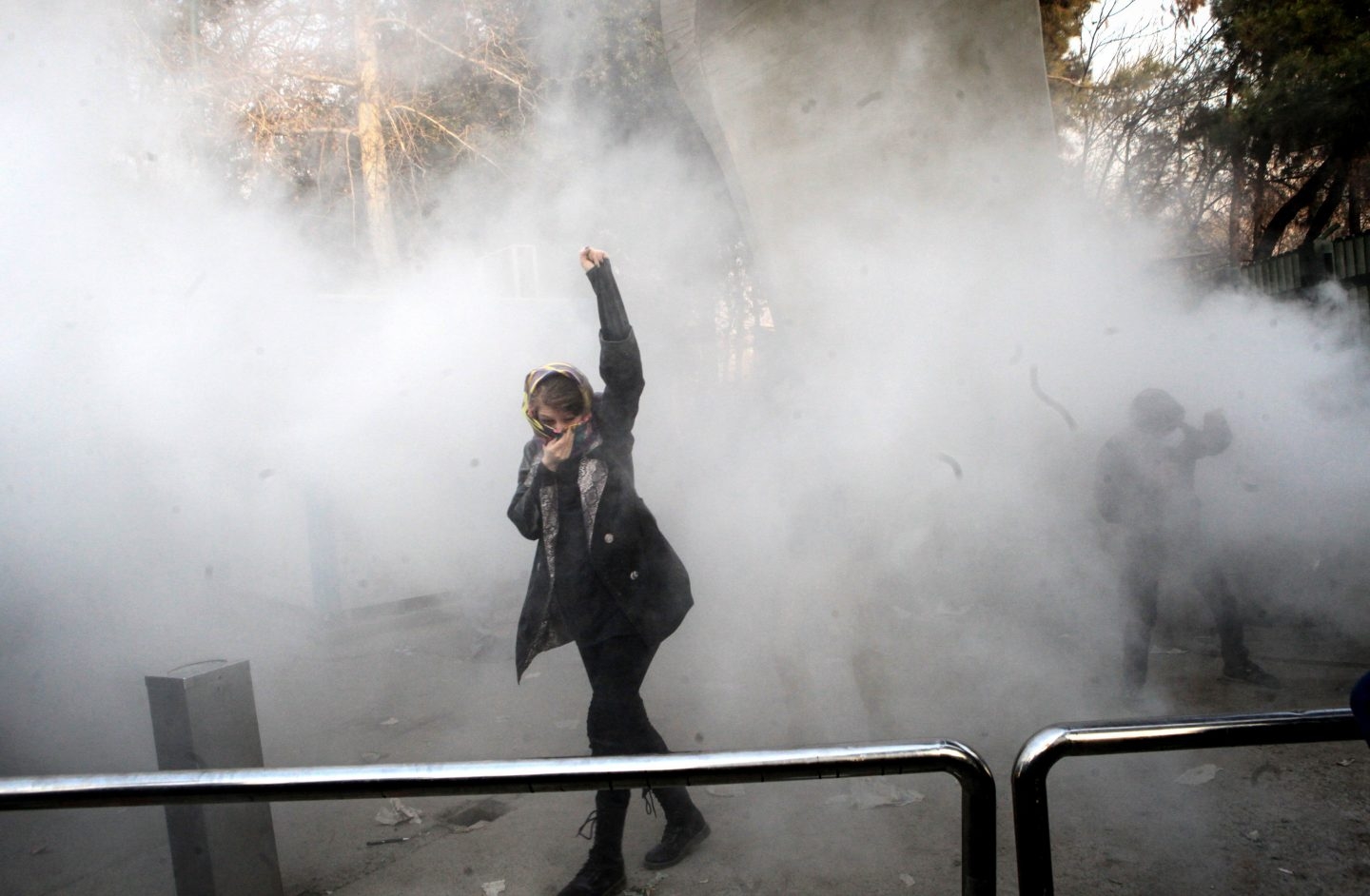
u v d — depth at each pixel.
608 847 2.55
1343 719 1.28
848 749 1.30
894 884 2.57
